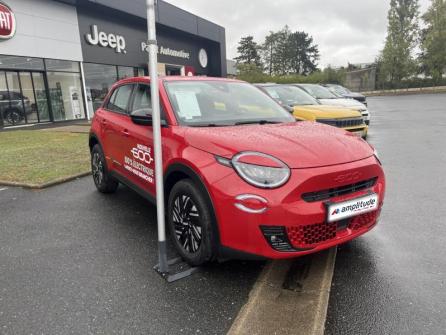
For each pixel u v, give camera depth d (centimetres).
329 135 298
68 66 1681
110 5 1766
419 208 413
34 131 1304
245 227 239
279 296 249
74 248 335
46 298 254
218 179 251
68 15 1656
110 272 289
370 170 270
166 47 2527
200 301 247
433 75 4306
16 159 745
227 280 272
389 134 1038
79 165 678
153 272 288
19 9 1430
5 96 1417
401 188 495
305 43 8044
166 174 305
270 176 238
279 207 233
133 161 382
